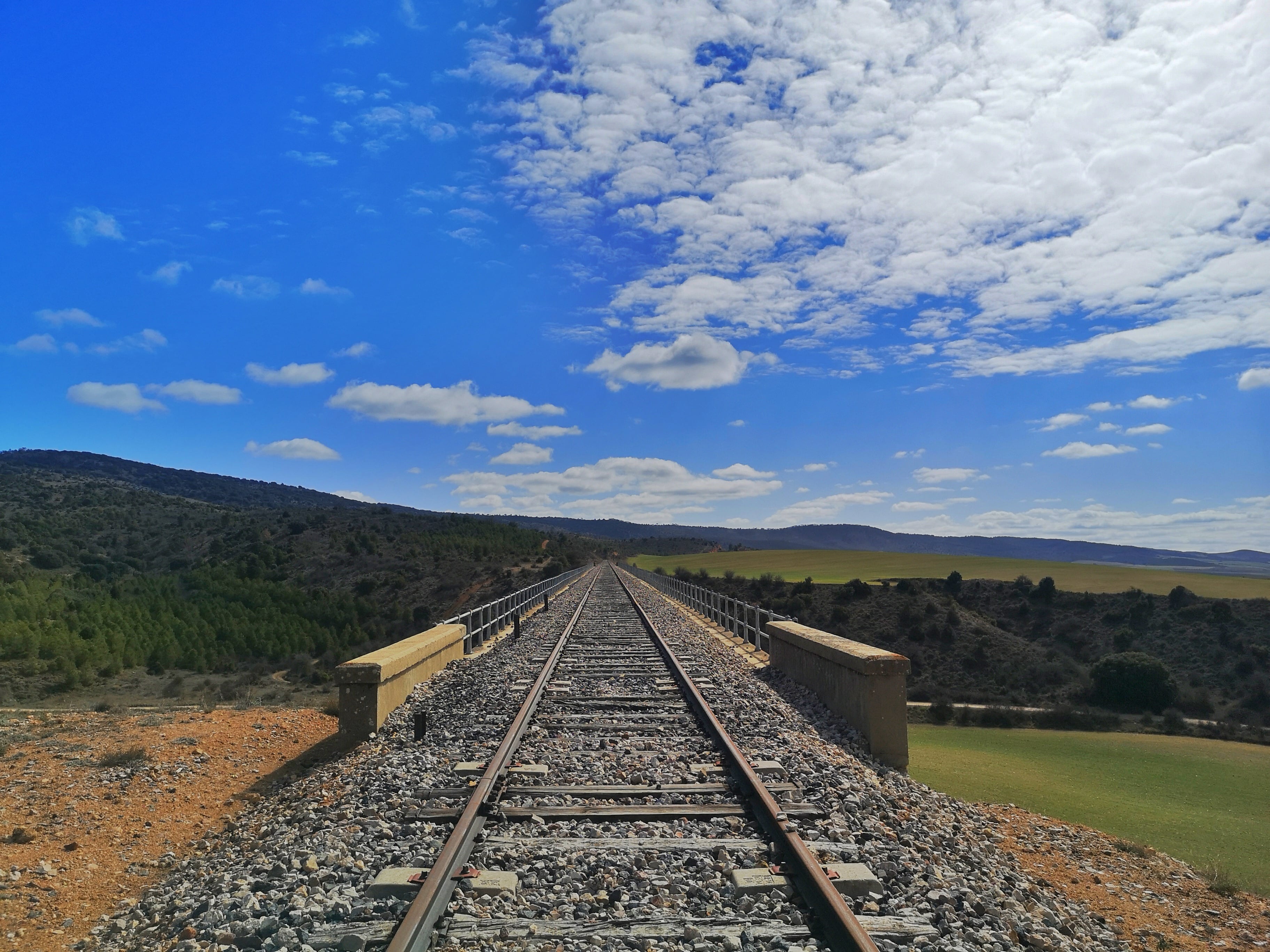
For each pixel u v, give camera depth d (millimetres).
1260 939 5852
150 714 11383
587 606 30297
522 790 6594
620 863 5062
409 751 8273
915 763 17875
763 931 4109
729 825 5844
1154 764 19062
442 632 14133
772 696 11469
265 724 10664
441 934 4086
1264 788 16297
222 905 4676
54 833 6680
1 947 4773
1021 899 5223
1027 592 56094
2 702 25125
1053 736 24516
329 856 5215
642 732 9062
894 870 4973
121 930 4859
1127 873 7473
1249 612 46688
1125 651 46781
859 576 69250
